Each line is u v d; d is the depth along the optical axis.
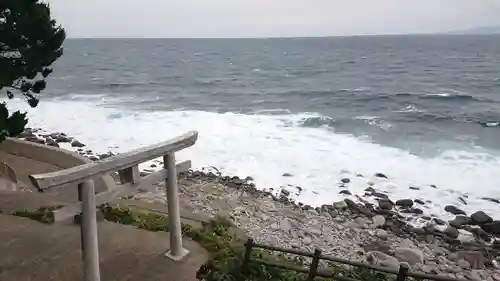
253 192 16.05
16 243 7.78
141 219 9.30
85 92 43.34
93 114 30.03
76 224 8.70
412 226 13.74
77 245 7.77
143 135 23.91
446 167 18.25
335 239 12.38
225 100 38.56
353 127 25.86
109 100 37.72
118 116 29.12
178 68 72.94
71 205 5.31
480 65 74.19
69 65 77.31
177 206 7.17
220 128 24.94
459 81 51.34
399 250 11.54
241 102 37.34
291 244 11.70
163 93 43.16
